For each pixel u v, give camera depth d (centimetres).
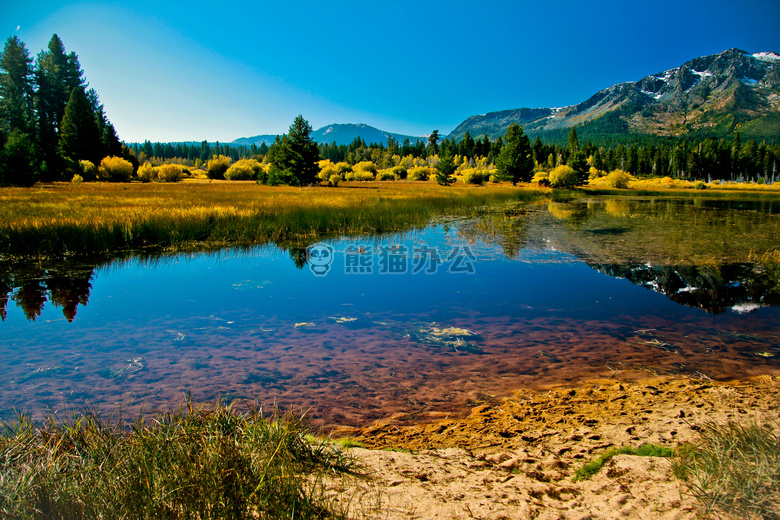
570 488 216
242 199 2066
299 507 186
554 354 455
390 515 189
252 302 668
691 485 195
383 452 262
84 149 4953
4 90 4725
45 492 182
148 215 1298
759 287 739
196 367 427
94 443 226
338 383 390
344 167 6219
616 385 371
